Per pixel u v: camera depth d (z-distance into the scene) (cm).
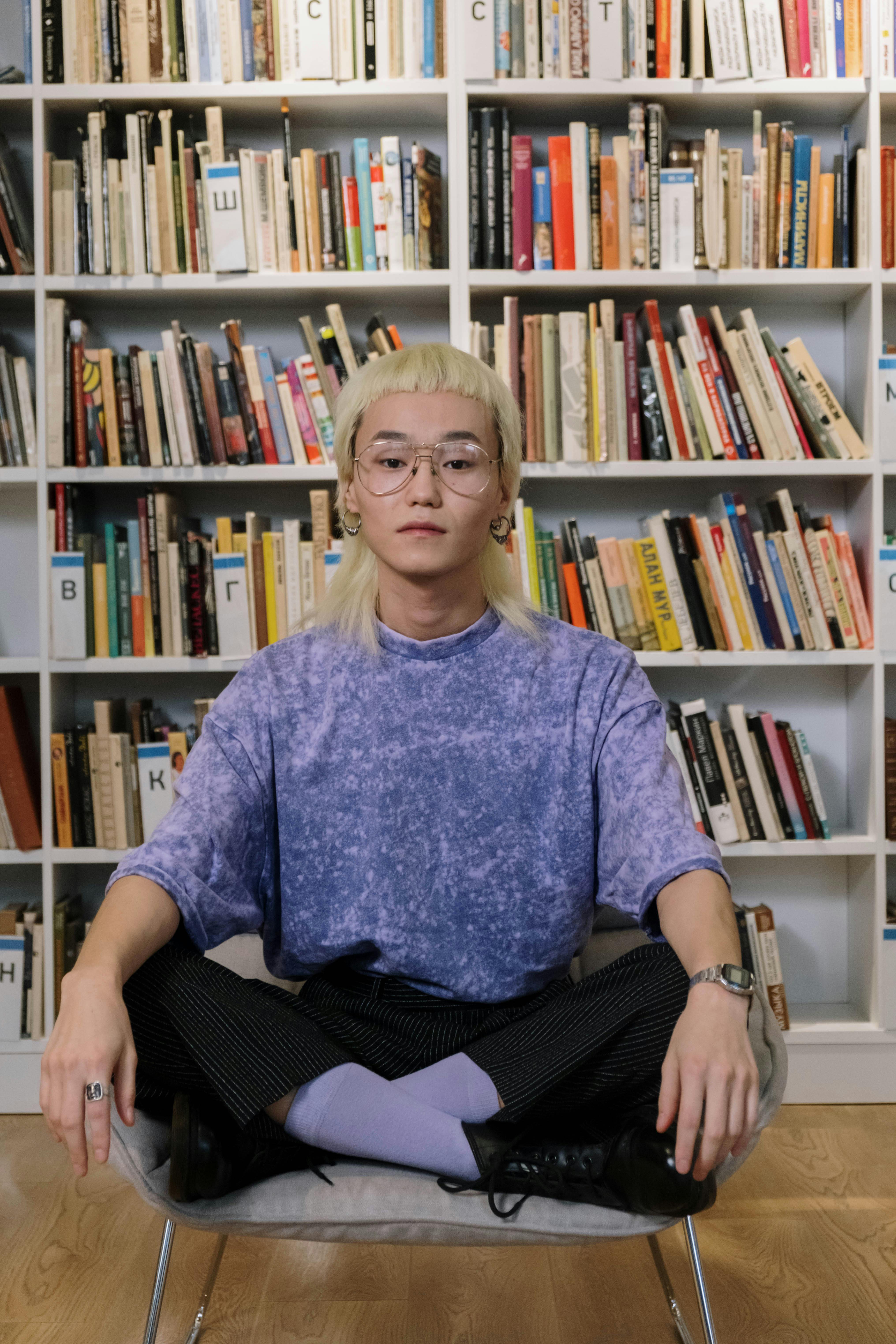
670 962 99
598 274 216
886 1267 153
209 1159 90
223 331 240
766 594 221
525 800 114
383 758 115
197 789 113
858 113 224
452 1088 98
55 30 215
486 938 112
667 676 247
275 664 123
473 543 114
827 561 220
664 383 219
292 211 218
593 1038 95
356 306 239
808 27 216
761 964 221
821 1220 168
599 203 216
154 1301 113
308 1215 92
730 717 223
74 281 217
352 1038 106
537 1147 95
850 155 225
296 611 219
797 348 221
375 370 118
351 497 124
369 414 117
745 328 221
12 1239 164
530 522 221
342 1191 95
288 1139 99
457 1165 95
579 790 114
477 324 216
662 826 103
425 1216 92
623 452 220
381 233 218
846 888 245
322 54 215
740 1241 162
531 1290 149
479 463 113
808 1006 240
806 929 246
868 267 218
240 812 114
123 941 93
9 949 220
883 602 218
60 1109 83
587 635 123
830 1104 219
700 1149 83
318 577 219
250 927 114
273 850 120
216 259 215
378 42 215
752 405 219
